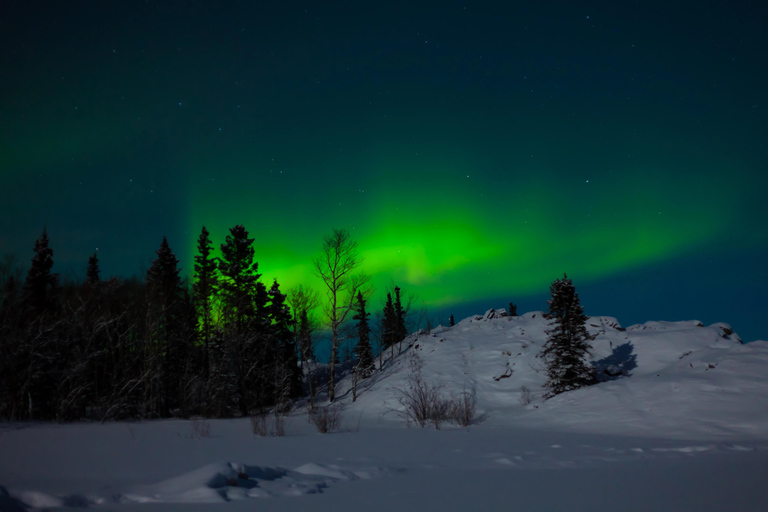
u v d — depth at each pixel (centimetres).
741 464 1027
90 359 4047
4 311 3728
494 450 1486
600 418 2525
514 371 4253
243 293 4991
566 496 677
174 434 2355
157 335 4266
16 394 3616
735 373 2675
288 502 662
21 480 924
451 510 596
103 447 1691
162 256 5531
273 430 2477
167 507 628
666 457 1220
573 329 3438
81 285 4516
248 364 4553
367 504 644
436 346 5106
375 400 4131
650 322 4734
